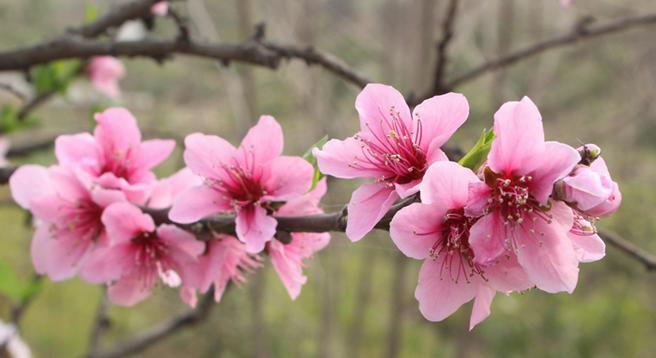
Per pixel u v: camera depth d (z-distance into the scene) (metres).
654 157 1.50
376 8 1.10
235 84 0.74
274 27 0.88
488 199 0.27
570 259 0.27
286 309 1.33
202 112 1.20
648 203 1.38
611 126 1.21
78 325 1.36
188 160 0.31
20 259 1.22
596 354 1.42
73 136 0.34
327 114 0.84
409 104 0.42
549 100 1.23
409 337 1.39
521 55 0.48
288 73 0.79
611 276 1.50
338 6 1.12
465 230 0.27
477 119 0.87
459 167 0.27
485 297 0.28
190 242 0.31
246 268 0.33
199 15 0.76
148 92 1.28
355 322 1.11
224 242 0.31
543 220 0.27
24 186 0.33
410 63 0.81
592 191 0.26
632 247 0.39
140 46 0.40
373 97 0.29
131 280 0.33
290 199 0.30
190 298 0.33
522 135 0.27
